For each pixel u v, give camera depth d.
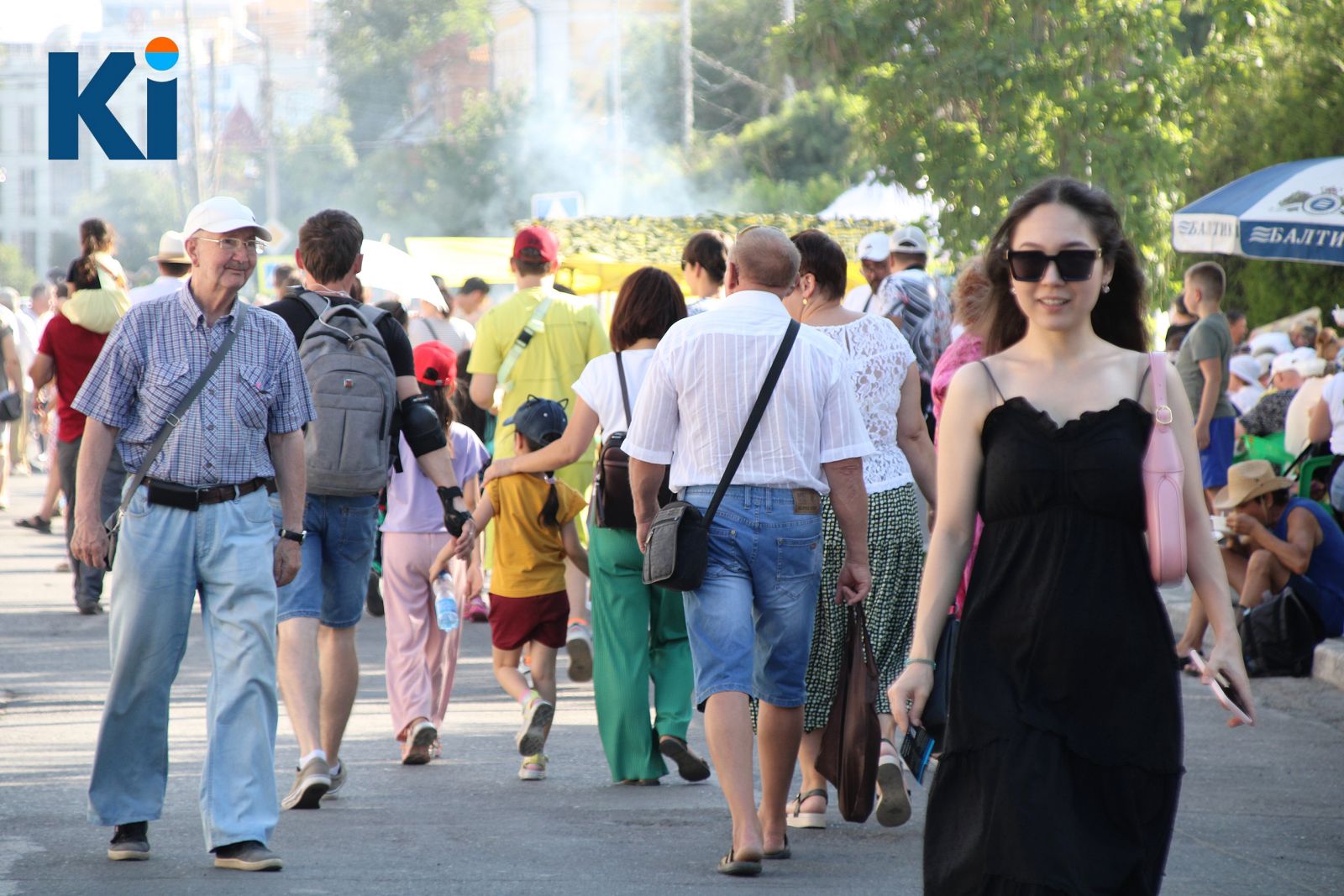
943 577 9.78
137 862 13.95
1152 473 9.47
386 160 176.38
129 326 13.80
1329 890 14.01
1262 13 37.72
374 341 16.12
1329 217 27.47
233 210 13.83
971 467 9.81
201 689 23.34
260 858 13.62
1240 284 49.47
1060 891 9.12
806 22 38.22
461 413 30.27
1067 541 9.50
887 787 15.23
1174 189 37.78
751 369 13.98
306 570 16.02
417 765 18.77
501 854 14.43
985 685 9.54
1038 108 36.91
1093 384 9.71
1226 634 9.62
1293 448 29.61
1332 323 45.59
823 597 15.25
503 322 23.92
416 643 18.91
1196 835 15.91
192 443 13.73
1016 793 9.27
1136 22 36.69
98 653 26.12
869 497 15.64
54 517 47.72
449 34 199.75
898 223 51.50
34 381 30.25
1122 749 9.38
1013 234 9.90
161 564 13.71
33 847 14.45
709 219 51.66
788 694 14.23
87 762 18.30
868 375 15.80
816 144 120.44
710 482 14.00
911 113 37.78
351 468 15.78
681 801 16.84
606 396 17.44
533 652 18.72
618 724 17.45
